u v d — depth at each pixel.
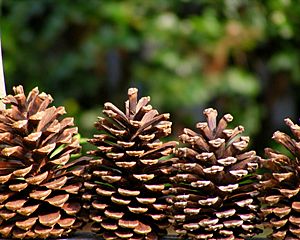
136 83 2.47
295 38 2.44
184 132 0.82
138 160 0.82
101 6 2.42
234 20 2.43
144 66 2.46
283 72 2.47
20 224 0.81
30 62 2.46
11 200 0.82
